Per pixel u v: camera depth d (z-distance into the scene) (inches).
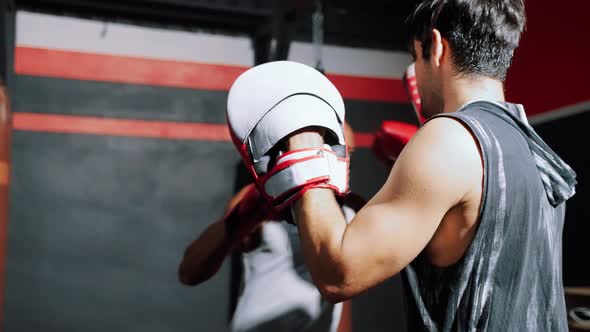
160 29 158.1
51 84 150.3
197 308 152.3
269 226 81.7
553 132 130.0
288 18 147.7
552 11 131.2
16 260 143.6
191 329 151.3
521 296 33.2
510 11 36.9
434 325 34.1
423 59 39.0
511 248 32.8
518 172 33.0
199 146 159.5
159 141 156.8
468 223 32.7
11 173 145.9
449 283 33.6
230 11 152.0
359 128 167.8
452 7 36.8
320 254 32.2
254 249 82.3
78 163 150.8
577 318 93.5
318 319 81.6
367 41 168.7
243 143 36.0
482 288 32.7
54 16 150.8
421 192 31.8
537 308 33.7
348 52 167.9
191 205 156.9
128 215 152.3
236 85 37.2
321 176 33.5
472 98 36.4
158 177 155.6
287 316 80.4
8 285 142.2
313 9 145.2
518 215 32.8
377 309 160.4
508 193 32.5
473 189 32.3
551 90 131.0
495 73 36.8
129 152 154.5
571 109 125.5
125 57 155.6
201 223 156.9
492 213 32.3
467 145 32.5
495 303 32.6
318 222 32.6
